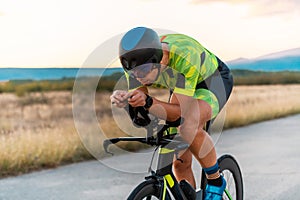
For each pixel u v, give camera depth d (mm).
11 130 8703
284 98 17391
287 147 9242
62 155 7770
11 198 5793
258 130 12031
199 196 3549
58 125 8805
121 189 6148
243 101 15688
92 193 5957
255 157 8172
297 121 14203
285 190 5992
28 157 7469
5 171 7102
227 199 4129
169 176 3314
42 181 6625
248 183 6340
